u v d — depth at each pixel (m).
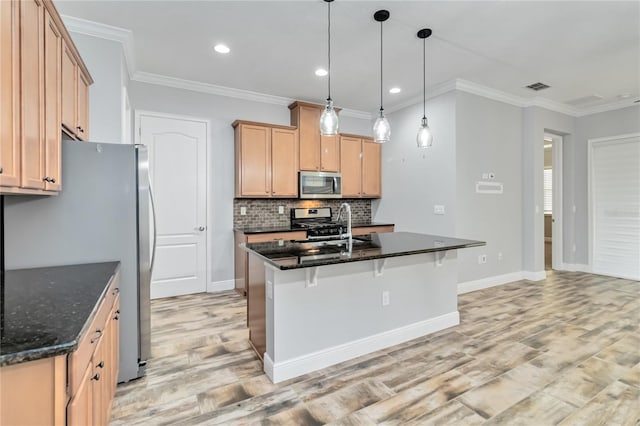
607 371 2.29
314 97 4.77
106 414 1.58
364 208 5.70
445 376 2.25
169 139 4.10
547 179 8.19
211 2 2.48
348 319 2.54
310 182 4.75
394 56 3.42
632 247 4.94
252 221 4.65
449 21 2.76
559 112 5.24
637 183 4.88
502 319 3.32
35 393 0.94
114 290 1.85
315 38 3.04
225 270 4.48
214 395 2.04
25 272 1.78
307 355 2.34
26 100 1.34
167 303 3.87
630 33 2.96
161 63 3.57
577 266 5.56
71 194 1.94
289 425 1.77
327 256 2.25
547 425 1.75
